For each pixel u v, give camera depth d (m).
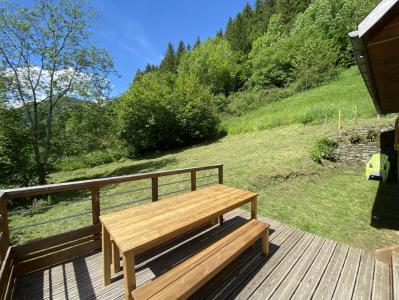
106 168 15.23
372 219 4.29
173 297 1.52
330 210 4.72
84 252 2.67
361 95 12.66
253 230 2.49
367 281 2.26
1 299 1.75
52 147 10.59
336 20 21.00
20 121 9.59
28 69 9.64
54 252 2.48
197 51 31.59
